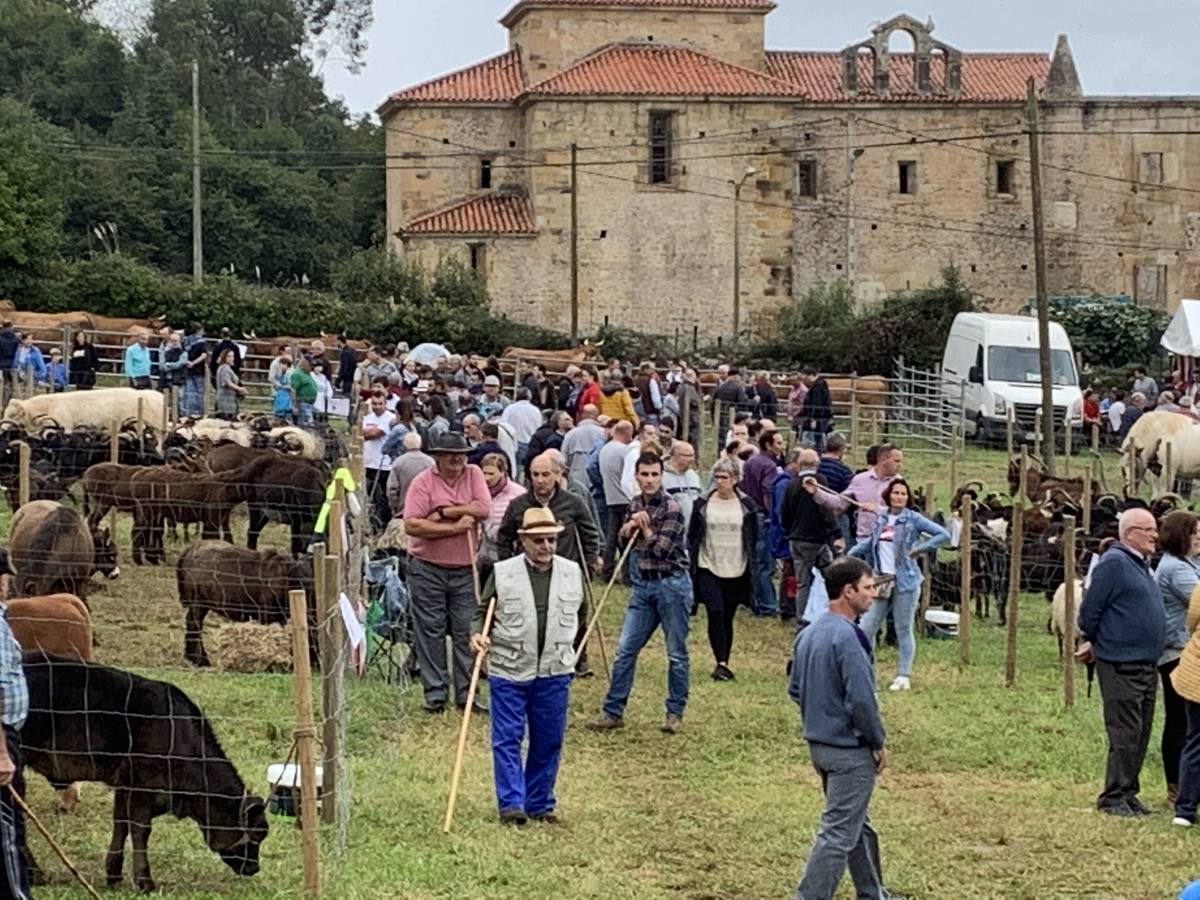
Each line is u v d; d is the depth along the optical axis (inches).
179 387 1492.4
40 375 1494.8
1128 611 571.2
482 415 1112.2
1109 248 2674.7
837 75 2647.6
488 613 537.6
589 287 2474.2
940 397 1913.1
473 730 648.4
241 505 1041.5
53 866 473.4
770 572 924.0
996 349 1886.1
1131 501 1063.0
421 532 663.8
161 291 2156.7
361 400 1290.6
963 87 2645.2
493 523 722.8
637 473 668.7
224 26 4128.9
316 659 697.0
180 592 713.0
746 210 2511.1
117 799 460.4
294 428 1194.6
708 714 698.8
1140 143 2672.2
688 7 2564.0
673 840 534.0
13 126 2524.6
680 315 2493.8
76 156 3169.3
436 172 2529.5
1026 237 2650.1
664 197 2482.8
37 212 2170.3
